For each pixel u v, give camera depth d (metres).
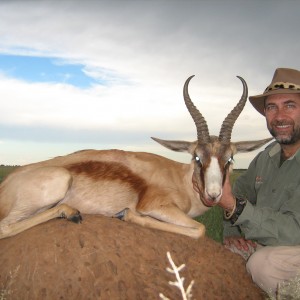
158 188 1.77
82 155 1.75
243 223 1.50
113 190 1.71
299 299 1.31
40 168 1.63
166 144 1.89
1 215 1.62
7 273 1.26
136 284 1.25
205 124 1.76
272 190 1.64
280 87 1.60
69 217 1.41
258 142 1.85
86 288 1.21
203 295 1.33
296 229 1.47
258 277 1.49
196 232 1.60
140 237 1.39
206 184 1.62
